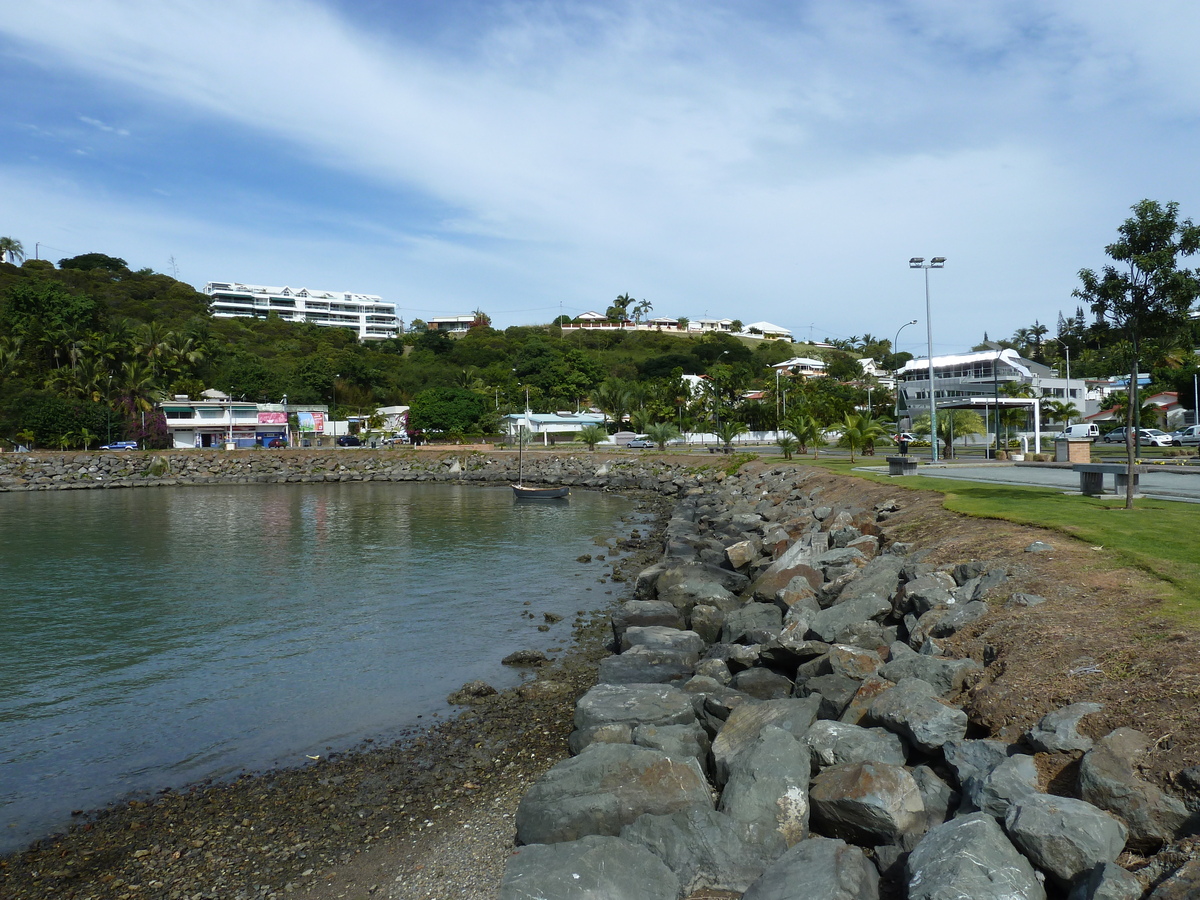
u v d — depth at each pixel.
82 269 178.38
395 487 77.31
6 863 9.70
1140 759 7.20
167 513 53.53
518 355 156.75
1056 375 114.94
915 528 20.91
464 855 9.27
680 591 20.19
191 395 114.06
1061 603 11.62
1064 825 6.56
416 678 16.83
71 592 26.55
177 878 9.21
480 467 88.69
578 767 9.38
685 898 7.50
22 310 115.38
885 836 7.83
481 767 12.00
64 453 85.56
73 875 9.38
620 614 17.98
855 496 31.41
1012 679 9.65
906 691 9.63
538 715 14.13
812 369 181.88
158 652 19.20
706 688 12.85
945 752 8.59
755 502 42.31
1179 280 17.34
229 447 96.88
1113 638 9.80
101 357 106.44
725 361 182.12
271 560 33.03
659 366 169.50
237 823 10.55
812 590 17.50
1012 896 6.10
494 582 27.42
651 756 9.34
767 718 10.48
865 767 8.26
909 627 13.21
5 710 15.27
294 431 108.38
